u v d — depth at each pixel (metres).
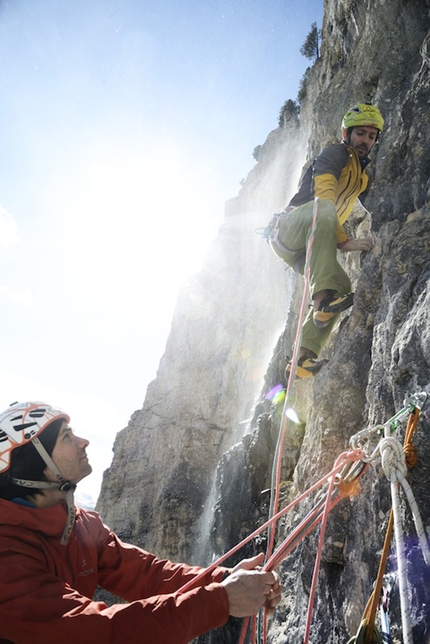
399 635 2.97
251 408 24.05
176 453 25.34
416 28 6.65
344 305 3.84
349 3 9.15
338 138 8.27
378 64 7.33
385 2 7.23
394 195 5.30
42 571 2.28
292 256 4.45
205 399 26.64
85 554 2.67
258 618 2.46
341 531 4.15
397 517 2.27
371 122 4.51
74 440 2.59
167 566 2.83
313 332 4.05
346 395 4.92
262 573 2.33
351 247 5.00
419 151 5.20
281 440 2.77
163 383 29.83
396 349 3.83
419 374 3.57
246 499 12.34
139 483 26.36
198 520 21.50
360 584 3.73
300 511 4.93
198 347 29.23
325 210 4.05
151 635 2.10
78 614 2.13
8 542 2.30
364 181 4.64
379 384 4.17
